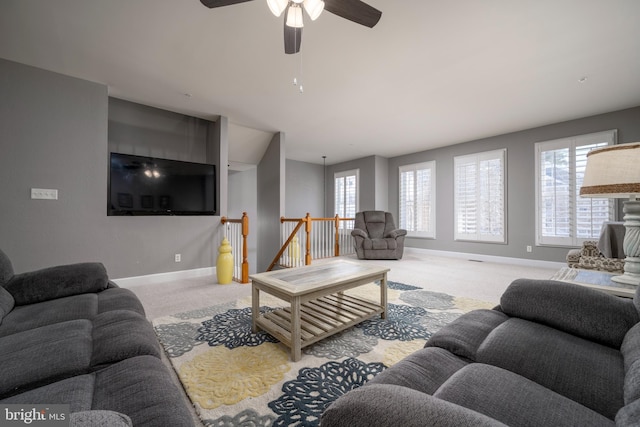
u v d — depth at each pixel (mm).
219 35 2320
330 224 6289
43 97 2828
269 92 3375
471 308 2592
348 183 7578
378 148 6195
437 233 6062
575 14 2064
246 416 1214
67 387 792
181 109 3918
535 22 2152
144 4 1973
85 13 2055
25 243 2738
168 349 1807
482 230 5312
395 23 2162
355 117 4230
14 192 2693
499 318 1209
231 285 3455
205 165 3971
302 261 5176
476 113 4047
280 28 2230
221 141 4172
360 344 1884
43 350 962
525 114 4078
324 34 2293
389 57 2633
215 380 1476
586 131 4164
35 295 1576
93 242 3111
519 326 1062
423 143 5742
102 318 1309
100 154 3137
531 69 2838
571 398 751
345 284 2010
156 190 3525
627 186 1342
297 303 1692
